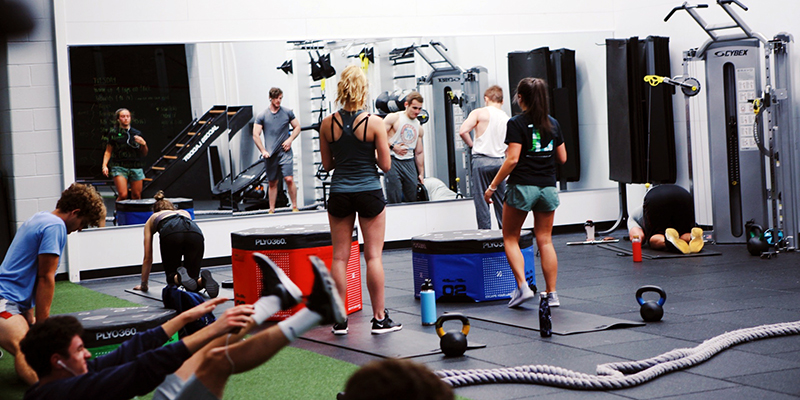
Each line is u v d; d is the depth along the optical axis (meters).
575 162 10.21
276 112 9.17
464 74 9.75
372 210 4.77
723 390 3.36
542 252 5.45
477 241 5.83
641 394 3.37
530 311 5.33
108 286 7.82
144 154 8.74
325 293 1.97
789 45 8.08
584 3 10.23
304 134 9.28
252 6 9.09
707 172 9.49
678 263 7.24
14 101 8.38
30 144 8.44
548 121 5.23
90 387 2.29
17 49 8.37
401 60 9.54
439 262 5.90
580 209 10.32
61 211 3.91
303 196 9.30
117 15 8.62
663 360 3.77
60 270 8.43
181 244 6.39
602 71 10.31
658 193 8.27
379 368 1.25
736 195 8.33
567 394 3.43
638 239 7.50
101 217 3.99
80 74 8.51
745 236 8.28
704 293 5.70
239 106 9.05
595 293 5.94
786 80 7.63
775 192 7.54
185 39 8.87
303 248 5.43
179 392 2.17
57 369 2.38
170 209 6.67
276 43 9.15
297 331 2.06
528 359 4.07
